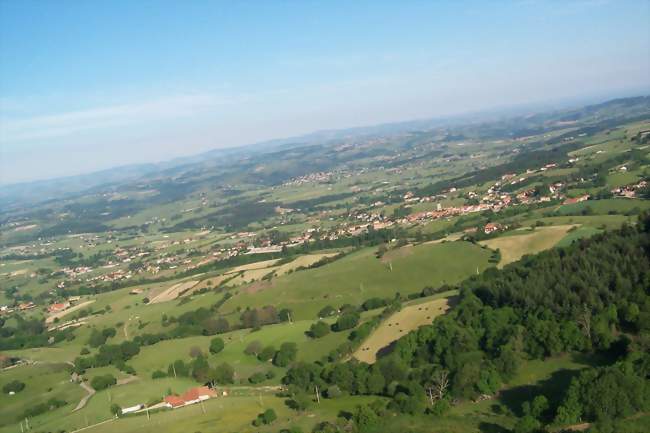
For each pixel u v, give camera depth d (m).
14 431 148.38
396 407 110.56
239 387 153.75
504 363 112.12
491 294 149.50
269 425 115.62
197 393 147.38
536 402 95.69
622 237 151.75
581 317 118.31
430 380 116.69
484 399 108.06
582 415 90.56
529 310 131.38
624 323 115.50
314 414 118.94
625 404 88.19
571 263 146.00
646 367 95.81
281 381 151.88
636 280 127.38
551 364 112.75
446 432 97.81
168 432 119.06
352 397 126.56
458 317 141.75
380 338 156.88
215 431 115.31
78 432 133.75
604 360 109.00
